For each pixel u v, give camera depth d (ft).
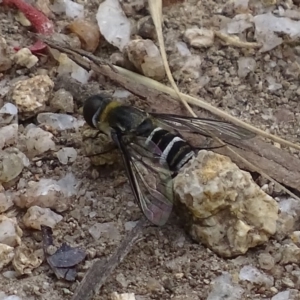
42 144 0.57
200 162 0.55
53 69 0.61
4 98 0.59
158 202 0.54
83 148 0.58
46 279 0.54
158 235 0.55
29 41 0.62
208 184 0.54
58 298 0.53
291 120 0.59
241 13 0.63
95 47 0.62
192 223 0.55
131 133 0.56
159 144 0.55
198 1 0.64
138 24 0.62
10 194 0.56
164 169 0.55
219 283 0.53
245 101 0.60
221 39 0.62
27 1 0.63
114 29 0.62
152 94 0.59
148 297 0.53
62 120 0.59
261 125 0.59
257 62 0.61
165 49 0.61
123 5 0.63
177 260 0.54
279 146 0.58
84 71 0.60
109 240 0.55
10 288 0.53
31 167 0.57
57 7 0.63
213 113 0.59
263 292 0.53
